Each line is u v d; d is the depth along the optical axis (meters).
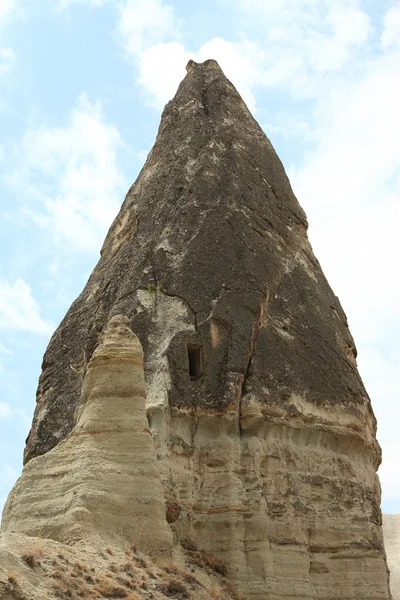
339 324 36.28
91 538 23.84
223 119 39.00
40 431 36.00
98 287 38.66
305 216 38.69
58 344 39.19
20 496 25.61
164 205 35.91
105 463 25.47
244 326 32.22
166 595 22.91
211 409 30.45
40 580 19.70
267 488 29.70
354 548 30.45
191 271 33.31
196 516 28.81
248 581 28.02
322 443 31.95
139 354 27.33
